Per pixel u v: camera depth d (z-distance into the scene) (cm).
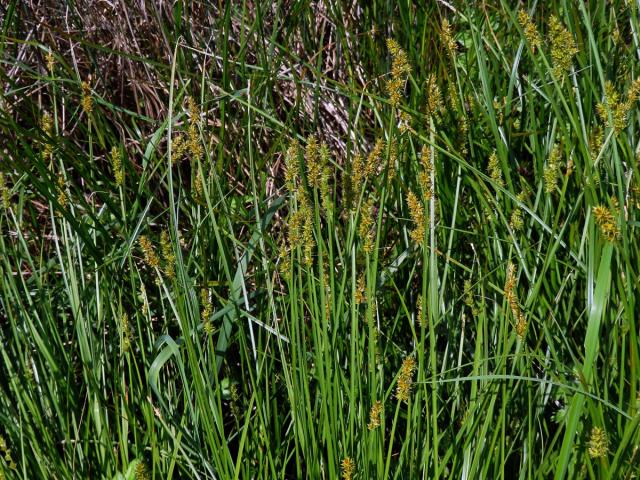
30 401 203
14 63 291
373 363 176
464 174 223
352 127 256
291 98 312
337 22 280
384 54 296
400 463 179
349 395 180
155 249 251
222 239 233
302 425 181
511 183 212
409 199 174
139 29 323
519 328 174
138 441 198
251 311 231
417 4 284
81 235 225
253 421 210
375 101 256
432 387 177
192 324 204
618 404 176
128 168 259
